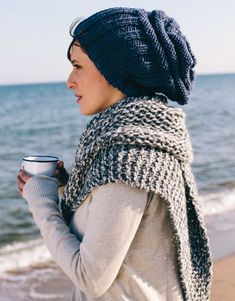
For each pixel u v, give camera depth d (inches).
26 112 1927.9
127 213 50.8
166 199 52.0
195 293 60.5
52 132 1202.6
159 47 53.7
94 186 51.8
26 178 61.2
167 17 57.6
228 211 383.6
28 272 253.4
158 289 55.5
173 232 55.0
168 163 53.0
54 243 54.7
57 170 65.5
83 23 55.7
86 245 51.6
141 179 50.6
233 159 706.2
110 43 53.7
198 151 795.4
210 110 1611.7
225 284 193.6
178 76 55.6
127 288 54.3
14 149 938.7
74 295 60.0
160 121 53.9
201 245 60.7
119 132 51.7
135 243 54.4
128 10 55.1
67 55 60.4
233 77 6624.0
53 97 3134.8
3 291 224.2
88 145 55.1
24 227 389.7
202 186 527.2
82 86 58.5
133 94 55.8
